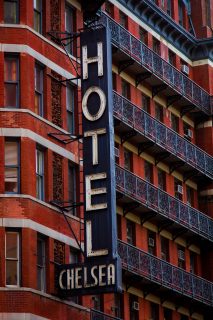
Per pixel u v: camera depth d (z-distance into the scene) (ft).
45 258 201.98
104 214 199.72
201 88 264.93
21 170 200.03
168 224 246.27
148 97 250.98
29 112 202.59
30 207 199.41
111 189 200.34
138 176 237.45
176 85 254.06
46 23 211.00
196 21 276.00
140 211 238.89
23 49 204.44
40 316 197.47
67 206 205.57
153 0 260.62
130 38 238.48
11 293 195.00
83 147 203.62
